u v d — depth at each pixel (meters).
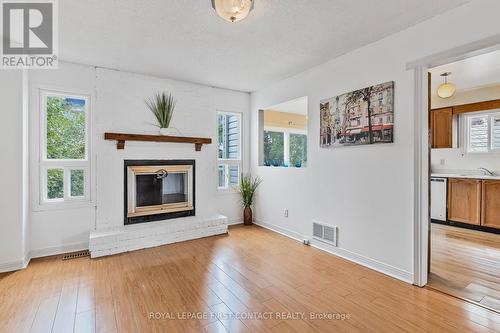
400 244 2.52
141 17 2.25
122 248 3.26
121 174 3.59
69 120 3.35
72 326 1.81
